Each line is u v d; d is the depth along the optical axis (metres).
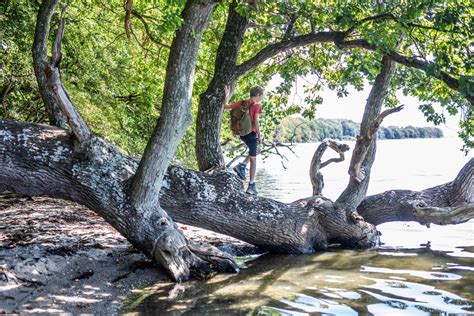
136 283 6.39
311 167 10.02
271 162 54.72
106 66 16.27
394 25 8.48
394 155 53.75
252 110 9.02
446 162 40.88
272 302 5.74
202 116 9.43
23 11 12.34
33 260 6.12
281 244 8.73
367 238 9.48
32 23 12.74
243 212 8.40
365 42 8.75
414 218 9.80
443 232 11.21
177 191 8.09
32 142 7.02
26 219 8.92
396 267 7.71
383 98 9.65
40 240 7.30
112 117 16.09
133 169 7.42
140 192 6.91
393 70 9.59
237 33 9.59
